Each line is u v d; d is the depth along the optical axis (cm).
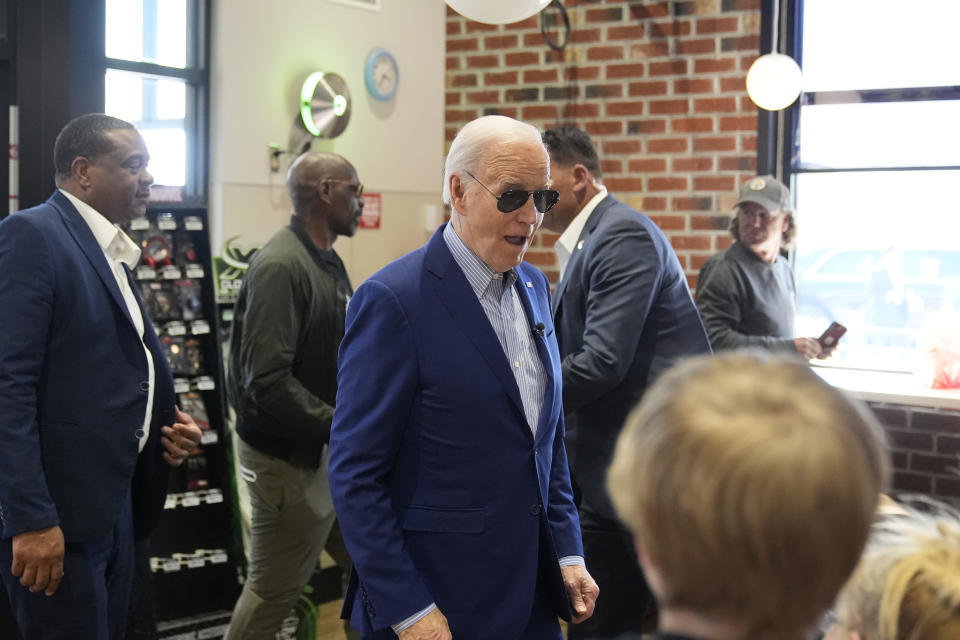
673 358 259
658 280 254
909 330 413
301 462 293
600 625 268
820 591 68
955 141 403
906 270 413
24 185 362
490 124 182
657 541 70
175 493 363
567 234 273
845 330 343
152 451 238
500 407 178
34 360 209
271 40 419
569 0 450
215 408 372
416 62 470
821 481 65
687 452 68
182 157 415
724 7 421
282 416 279
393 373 175
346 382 179
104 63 383
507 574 177
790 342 344
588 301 258
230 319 390
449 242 186
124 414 224
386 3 455
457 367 176
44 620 217
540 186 180
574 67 452
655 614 356
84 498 217
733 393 70
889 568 96
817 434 67
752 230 360
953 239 405
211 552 366
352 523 172
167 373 243
